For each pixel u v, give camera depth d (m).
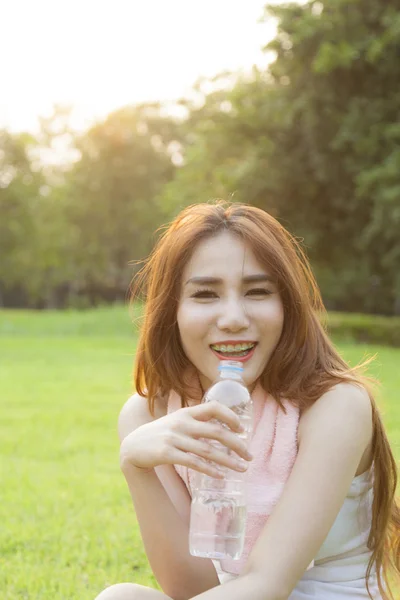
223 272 2.06
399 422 7.29
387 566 2.50
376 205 18.48
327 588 2.16
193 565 2.21
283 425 2.09
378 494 2.22
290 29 20.39
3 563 3.91
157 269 2.20
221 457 1.86
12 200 41.62
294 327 2.13
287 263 2.10
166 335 2.23
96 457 6.68
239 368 1.97
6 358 16.45
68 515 4.81
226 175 21.28
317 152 20.20
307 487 1.97
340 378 2.12
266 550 1.91
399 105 19.28
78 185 46.44
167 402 2.42
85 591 3.49
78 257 47.62
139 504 2.16
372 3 19.98
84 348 19.30
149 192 46.56
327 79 20.16
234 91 21.88
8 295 55.53
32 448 7.07
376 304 35.88
